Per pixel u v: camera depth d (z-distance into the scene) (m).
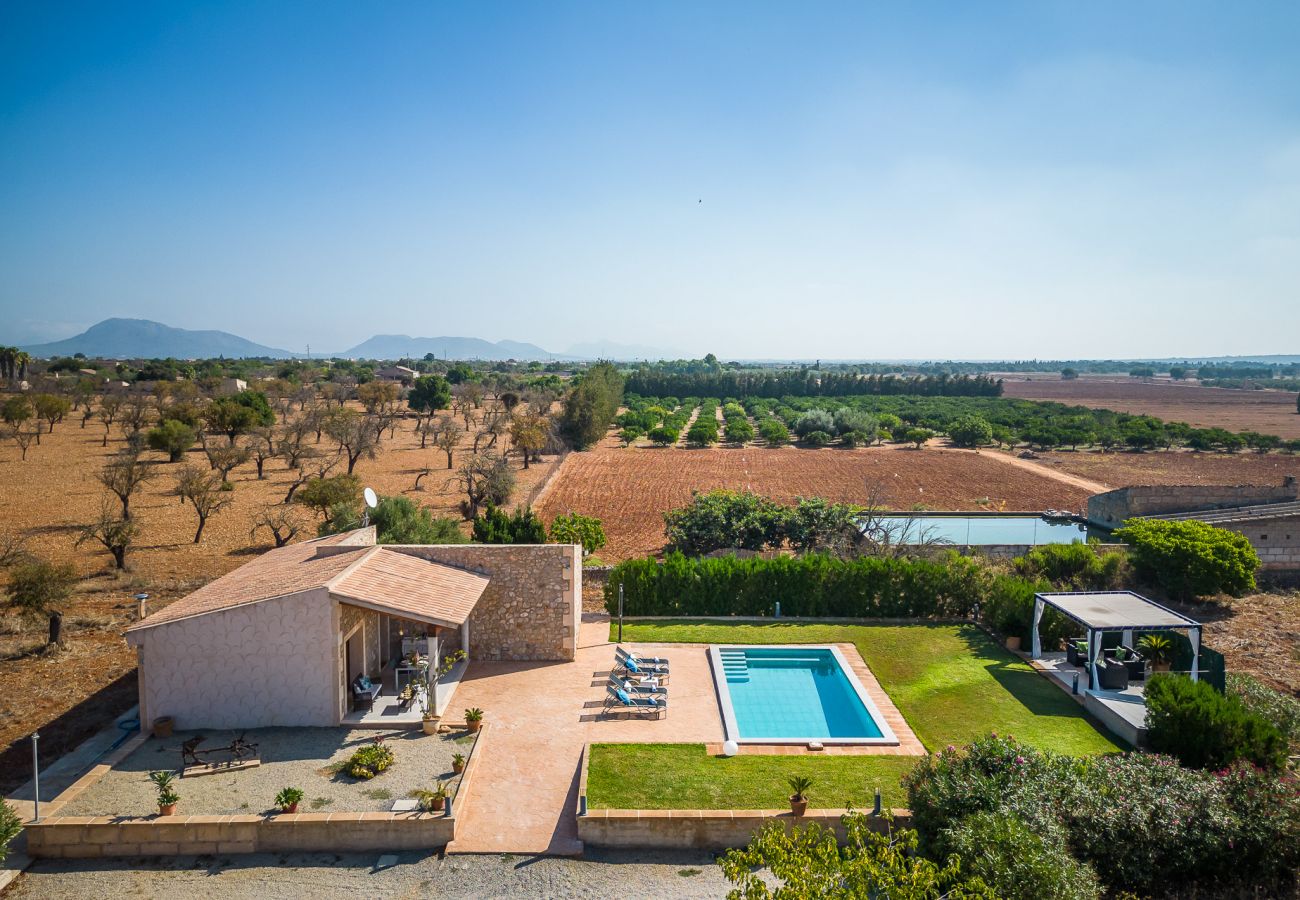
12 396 81.50
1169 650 19.78
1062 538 40.19
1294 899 11.85
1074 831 12.32
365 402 91.06
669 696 19.58
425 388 98.62
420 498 47.44
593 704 18.98
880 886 9.10
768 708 19.53
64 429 75.06
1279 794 12.77
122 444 66.00
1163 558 28.34
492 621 21.80
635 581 25.98
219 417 63.53
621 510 46.75
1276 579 31.44
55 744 16.88
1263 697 18.14
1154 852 12.12
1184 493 39.31
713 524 33.75
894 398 139.12
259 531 38.03
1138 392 198.88
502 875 12.91
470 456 66.38
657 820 13.76
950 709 18.86
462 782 15.00
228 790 14.68
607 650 22.72
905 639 23.83
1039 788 12.98
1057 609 20.95
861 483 57.41
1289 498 38.44
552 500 50.09
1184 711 15.70
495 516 29.70
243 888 12.56
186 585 28.75
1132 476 61.53
